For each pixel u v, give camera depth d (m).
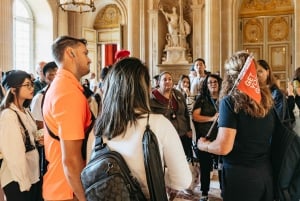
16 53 14.10
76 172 2.06
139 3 13.48
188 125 4.86
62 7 8.33
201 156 4.58
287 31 12.82
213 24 12.11
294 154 2.41
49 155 2.28
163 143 1.85
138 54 13.21
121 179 1.74
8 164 2.97
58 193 2.25
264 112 2.33
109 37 15.55
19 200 3.06
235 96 2.34
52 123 2.20
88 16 15.52
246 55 2.44
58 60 2.28
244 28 13.36
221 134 2.38
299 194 2.43
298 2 11.55
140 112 1.85
